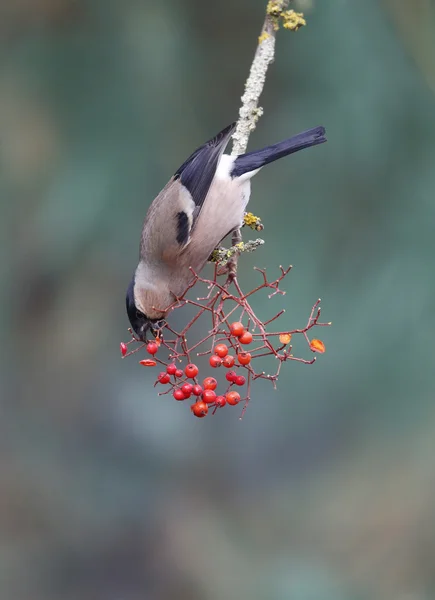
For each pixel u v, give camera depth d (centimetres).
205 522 1445
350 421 1262
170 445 1491
